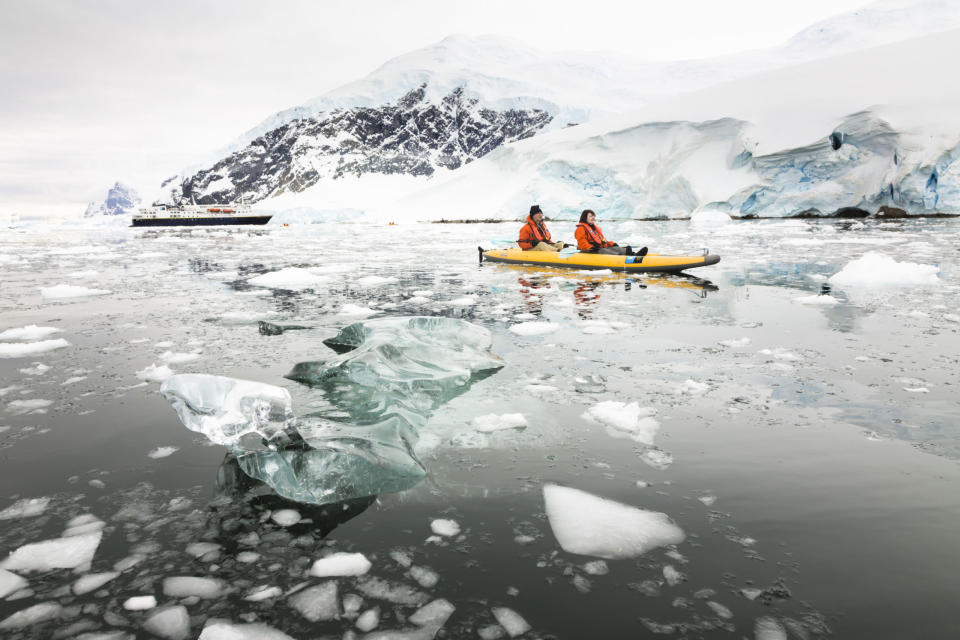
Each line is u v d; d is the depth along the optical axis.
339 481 1.79
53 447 2.16
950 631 1.15
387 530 1.59
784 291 5.92
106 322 4.66
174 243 18.50
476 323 4.51
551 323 4.30
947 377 2.87
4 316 4.96
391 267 9.18
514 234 22.17
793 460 1.98
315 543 1.53
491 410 2.52
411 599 1.29
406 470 1.89
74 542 1.53
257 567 1.42
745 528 1.56
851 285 6.25
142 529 1.60
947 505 1.65
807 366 3.12
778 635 1.15
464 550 1.48
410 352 3.22
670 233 18.34
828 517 1.61
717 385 2.83
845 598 1.27
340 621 1.22
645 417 2.40
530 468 1.96
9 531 1.59
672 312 4.89
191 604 1.28
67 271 9.10
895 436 2.16
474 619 1.22
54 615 1.25
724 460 1.99
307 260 10.93
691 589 1.31
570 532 1.56
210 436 1.96
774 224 21.42
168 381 2.08
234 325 4.52
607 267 8.22
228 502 1.75
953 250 9.70
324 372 2.99
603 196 36.44
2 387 2.89
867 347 3.51
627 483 1.84
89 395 2.76
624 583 1.34
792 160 26.81
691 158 32.03
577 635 1.17
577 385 2.87
